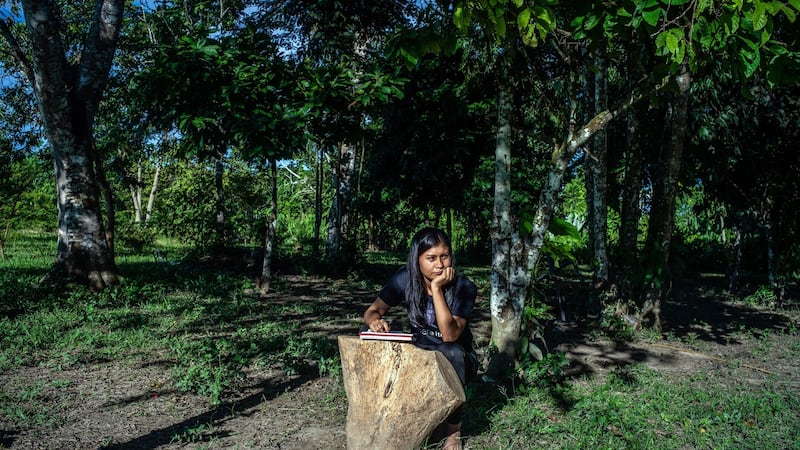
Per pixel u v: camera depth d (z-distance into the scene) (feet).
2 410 15.84
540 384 18.19
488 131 58.29
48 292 32.86
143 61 49.34
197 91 32.65
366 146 65.31
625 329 27.61
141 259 56.59
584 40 20.49
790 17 11.68
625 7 13.82
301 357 21.66
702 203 62.13
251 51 35.86
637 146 29.94
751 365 22.59
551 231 22.11
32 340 23.30
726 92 42.83
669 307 37.45
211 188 75.92
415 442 12.09
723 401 17.43
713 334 28.68
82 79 34.91
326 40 51.93
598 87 29.22
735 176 48.91
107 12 35.19
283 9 55.36
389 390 12.05
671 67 15.51
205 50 31.89
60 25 49.96
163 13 41.75
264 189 97.81
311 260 51.60
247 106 33.63
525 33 14.21
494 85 52.95
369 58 53.26
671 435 14.73
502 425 14.93
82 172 35.37
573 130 18.17
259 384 18.63
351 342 12.44
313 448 13.65
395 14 52.80
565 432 14.60
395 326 28.43
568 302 31.65
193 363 20.06
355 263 50.88
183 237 75.31
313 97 34.19
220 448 13.60
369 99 34.45
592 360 22.74
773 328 30.63
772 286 40.34
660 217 28.50
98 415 15.81
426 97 55.83
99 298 32.86
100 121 54.13
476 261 75.66
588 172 33.37
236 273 47.78
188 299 34.12
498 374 18.31
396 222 94.17
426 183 62.69
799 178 40.42
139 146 53.16
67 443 13.87
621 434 14.64
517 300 18.58
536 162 62.34
